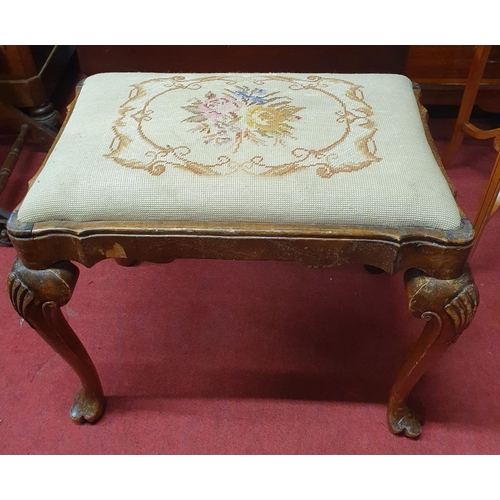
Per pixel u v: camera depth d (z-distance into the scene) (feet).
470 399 3.00
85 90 2.67
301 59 4.59
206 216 2.03
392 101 2.49
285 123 2.31
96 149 2.18
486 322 3.43
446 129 5.32
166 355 3.27
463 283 2.08
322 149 2.16
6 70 4.56
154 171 2.06
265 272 3.84
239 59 4.63
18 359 3.22
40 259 2.12
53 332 2.38
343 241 2.02
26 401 3.01
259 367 3.20
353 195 1.98
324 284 3.75
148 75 2.80
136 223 2.04
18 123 4.76
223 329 3.43
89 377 2.73
